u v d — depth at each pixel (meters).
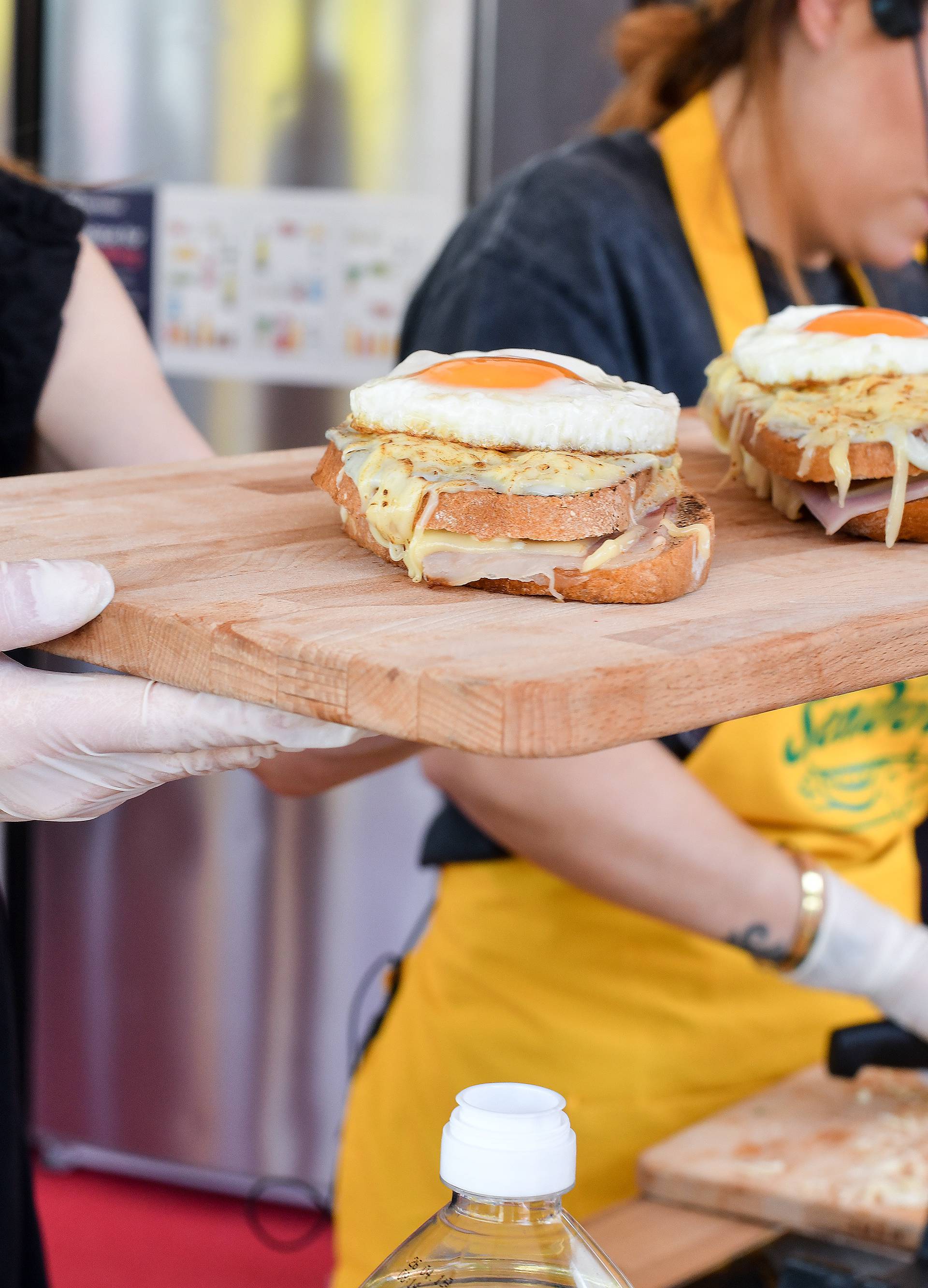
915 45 1.41
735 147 1.55
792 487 1.03
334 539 0.92
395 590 0.80
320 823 2.71
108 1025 2.90
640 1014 1.46
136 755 0.79
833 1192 1.13
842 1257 1.07
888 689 1.46
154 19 2.59
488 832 1.38
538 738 0.62
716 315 1.52
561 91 2.47
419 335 1.53
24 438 1.24
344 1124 1.72
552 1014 1.47
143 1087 2.92
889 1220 1.08
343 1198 1.65
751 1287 1.02
